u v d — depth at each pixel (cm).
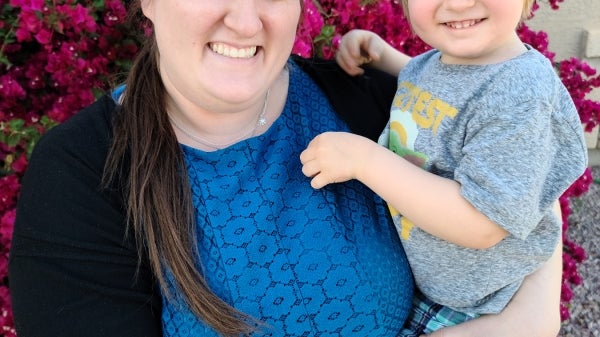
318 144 122
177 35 108
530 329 128
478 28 117
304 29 186
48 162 114
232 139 126
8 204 185
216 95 112
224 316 110
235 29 107
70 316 108
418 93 130
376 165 117
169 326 116
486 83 116
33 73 189
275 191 118
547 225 124
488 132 112
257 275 114
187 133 124
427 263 128
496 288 127
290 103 133
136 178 111
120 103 121
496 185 107
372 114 144
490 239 113
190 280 109
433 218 114
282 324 115
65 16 176
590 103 265
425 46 225
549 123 110
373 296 121
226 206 115
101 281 110
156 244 110
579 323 296
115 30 189
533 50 121
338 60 152
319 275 116
